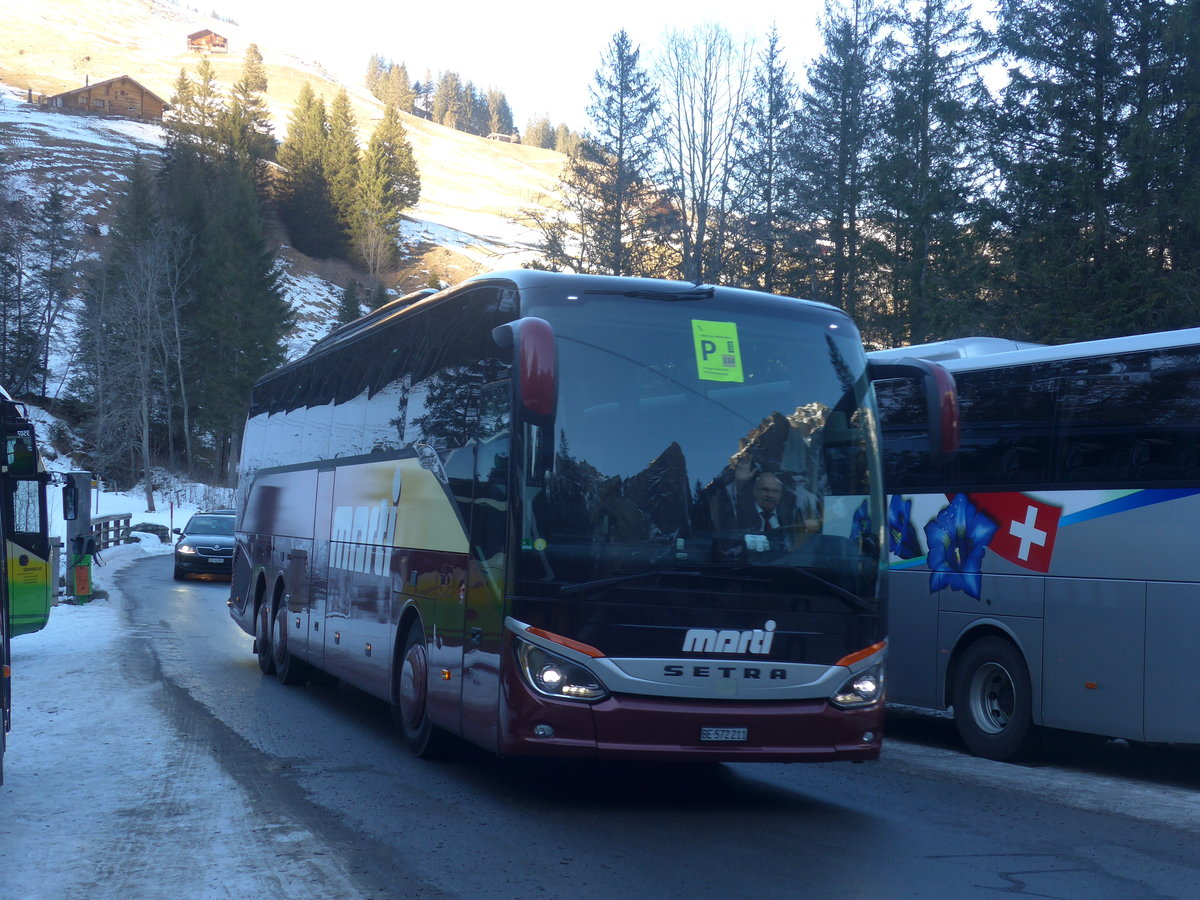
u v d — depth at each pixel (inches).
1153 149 1100.5
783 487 311.7
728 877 249.3
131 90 6535.4
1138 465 386.0
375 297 4207.7
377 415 441.7
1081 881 254.2
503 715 296.2
